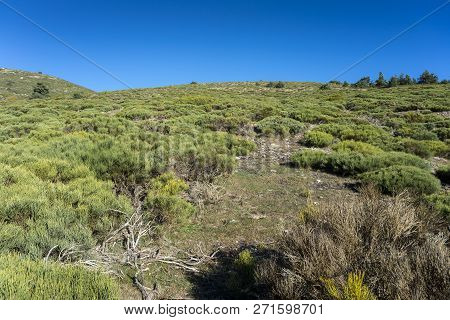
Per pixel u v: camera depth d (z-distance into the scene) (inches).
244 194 313.7
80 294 129.0
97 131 547.5
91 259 183.2
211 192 294.2
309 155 432.8
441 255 135.8
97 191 251.6
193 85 2559.1
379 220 172.6
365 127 647.8
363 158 402.9
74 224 203.5
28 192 221.3
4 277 121.0
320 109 934.4
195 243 220.7
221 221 253.8
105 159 320.8
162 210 249.4
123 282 172.9
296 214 269.1
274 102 1152.2
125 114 757.3
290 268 158.6
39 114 801.6
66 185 259.8
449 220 221.1
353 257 147.1
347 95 1494.8
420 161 402.6
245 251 185.0
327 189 340.5
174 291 168.9
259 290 163.9
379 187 324.2
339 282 134.5
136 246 206.5
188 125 604.4
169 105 942.4
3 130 548.4
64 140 411.2
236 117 673.0
